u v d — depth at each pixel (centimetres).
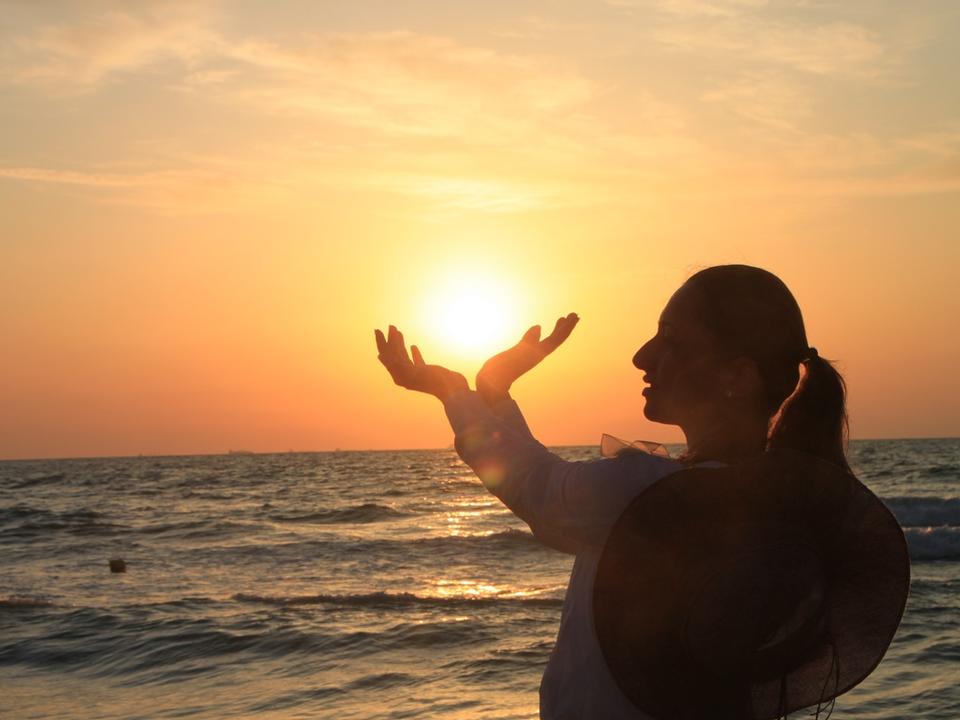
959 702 715
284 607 1298
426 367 183
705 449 172
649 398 181
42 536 2873
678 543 153
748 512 154
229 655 1013
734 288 173
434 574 1711
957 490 3862
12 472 11594
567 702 165
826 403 174
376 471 9738
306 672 926
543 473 166
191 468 11912
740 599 154
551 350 190
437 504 4334
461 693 815
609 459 164
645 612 153
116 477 9012
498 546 2089
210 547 2336
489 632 1063
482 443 171
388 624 1125
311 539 2473
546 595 1343
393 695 820
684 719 156
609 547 152
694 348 173
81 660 1033
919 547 1747
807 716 686
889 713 695
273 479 7919
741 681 159
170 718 788
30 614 1292
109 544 2550
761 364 172
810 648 162
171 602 1386
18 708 848
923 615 1059
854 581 165
